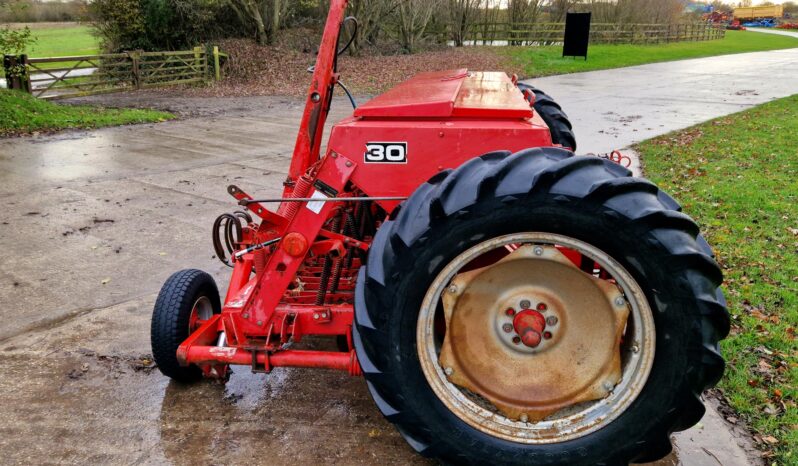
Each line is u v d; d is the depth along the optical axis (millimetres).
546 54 26891
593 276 2293
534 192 2104
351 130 2682
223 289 4652
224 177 7992
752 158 8648
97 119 12250
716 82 19062
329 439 2877
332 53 2801
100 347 3783
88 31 21781
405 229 2211
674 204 2539
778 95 15922
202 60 19141
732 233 5609
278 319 2984
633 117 12508
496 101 2871
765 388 3252
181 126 12016
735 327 3879
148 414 3088
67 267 5043
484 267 2328
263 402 3186
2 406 3154
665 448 2293
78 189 7379
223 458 2752
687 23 42969
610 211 2082
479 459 2330
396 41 27016
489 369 2420
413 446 2383
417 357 2281
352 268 3436
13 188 7410
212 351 3008
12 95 12977
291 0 22969
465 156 2652
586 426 2291
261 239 2867
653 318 2174
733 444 2824
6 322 4105
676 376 2178
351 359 2873
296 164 2887
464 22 30375
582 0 36531
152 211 6543
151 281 4789
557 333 2379
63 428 2979
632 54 29000
